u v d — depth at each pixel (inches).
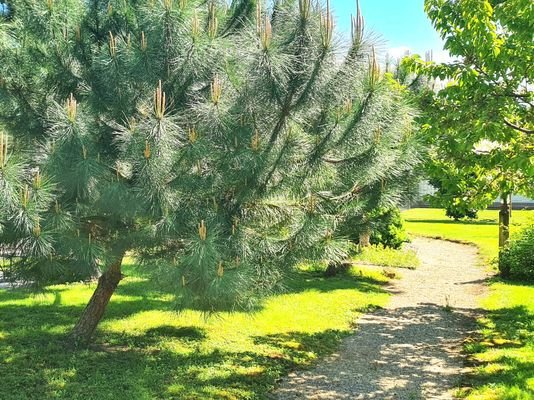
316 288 473.1
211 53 187.2
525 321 357.1
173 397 209.3
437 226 1240.8
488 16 252.8
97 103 204.7
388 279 550.9
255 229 203.0
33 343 275.1
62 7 211.6
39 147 196.7
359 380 244.8
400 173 229.1
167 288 210.8
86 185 180.2
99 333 304.7
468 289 502.9
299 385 236.2
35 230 168.9
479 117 260.8
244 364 258.4
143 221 202.7
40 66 217.3
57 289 434.9
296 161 191.3
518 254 531.5
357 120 184.2
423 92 319.3
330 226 205.5
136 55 192.2
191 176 183.3
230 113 178.1
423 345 309.3
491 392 221.5
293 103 178.1
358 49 181.8
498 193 340.2
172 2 184.5
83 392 209.5
